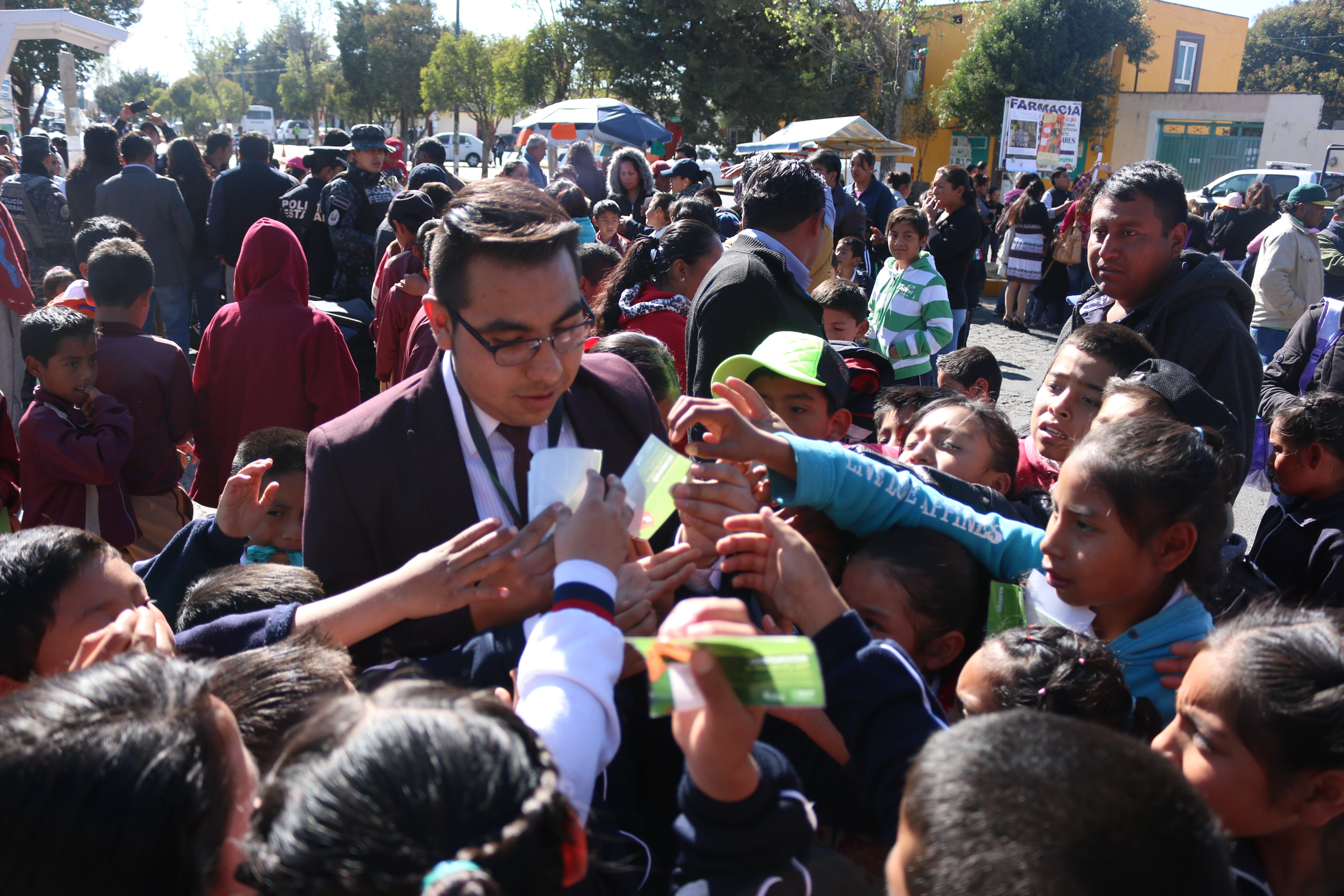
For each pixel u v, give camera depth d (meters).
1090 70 24.47
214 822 0.93
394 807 0.74
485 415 1.62
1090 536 1.58
